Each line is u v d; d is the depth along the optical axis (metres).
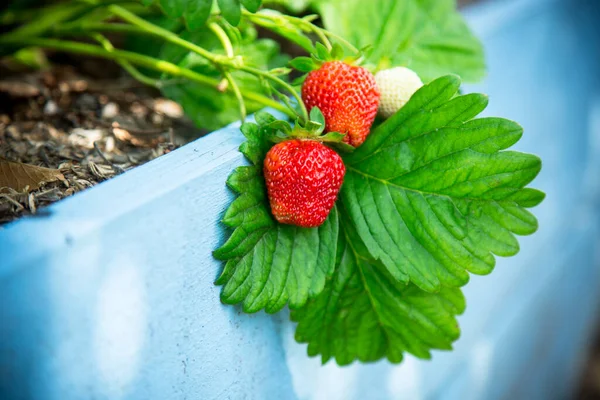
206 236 0.38
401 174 0.41
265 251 0.40
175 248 0.37
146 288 0.36
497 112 0.69
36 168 0.41
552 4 0.79
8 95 0.53
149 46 0.54
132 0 0.48
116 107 0.53
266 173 0.39
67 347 0.34
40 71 0.57
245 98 0.48
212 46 0.49
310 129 0.38
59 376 0.34
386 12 0.52
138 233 0.36
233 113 0.49
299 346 0.46
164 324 0.37
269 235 0.40
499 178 0.40
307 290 0.40
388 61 0.43
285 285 0.40
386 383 0.57
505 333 0.78
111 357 0.36
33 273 0.33
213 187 0.38
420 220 0.41
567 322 1.04
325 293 0.43
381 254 0.41
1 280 0.32
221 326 0.40
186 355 0.39
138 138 0.49
